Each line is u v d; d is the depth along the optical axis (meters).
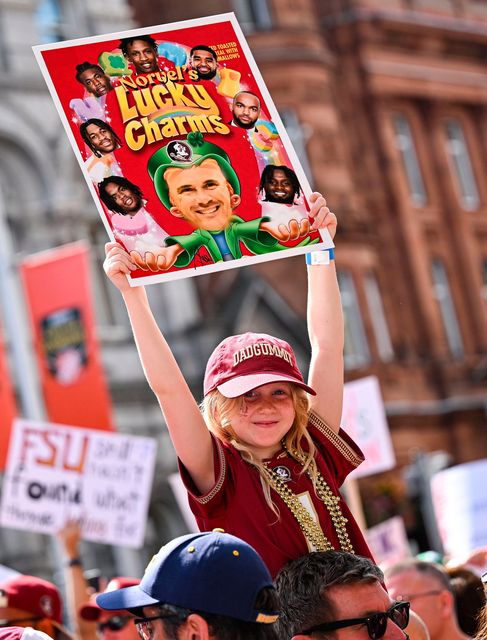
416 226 42.34
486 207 44.81
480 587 7.92
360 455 6.12
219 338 36.31
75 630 10.85
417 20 43.94
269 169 5.90
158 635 4.71
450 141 44.72
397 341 41.06
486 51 46.03
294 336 37.72
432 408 41.12
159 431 34.66
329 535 5.75
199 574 4.69
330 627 5.16
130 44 5.94
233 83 5.99
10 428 17.78
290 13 41.09
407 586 7.68
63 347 19.70
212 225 5.79
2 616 8.10
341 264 40.34
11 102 33.56
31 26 34.56
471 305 43.34
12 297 22.39
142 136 5.84
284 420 5.75
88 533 13.82
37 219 33.44
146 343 5.62
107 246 5.67
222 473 5.66
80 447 13.94
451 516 16.52
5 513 13.85
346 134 41.81
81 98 5.83
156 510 34.38
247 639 4.67
